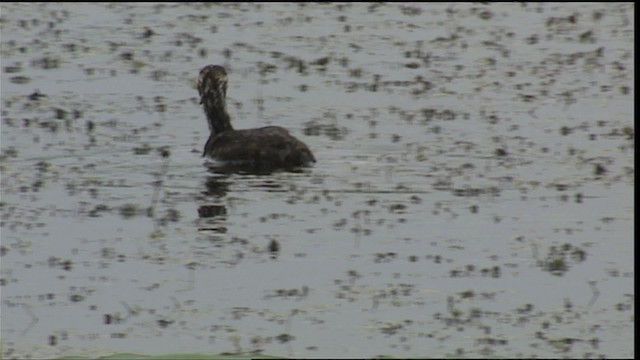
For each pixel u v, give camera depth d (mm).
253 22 36031
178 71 31141
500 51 33156
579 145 25594
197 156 25047
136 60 32031
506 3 38719
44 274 18719
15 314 17359
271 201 22125
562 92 29500
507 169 24016
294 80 30422
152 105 28406
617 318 17312
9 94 29078
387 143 25750
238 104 28562
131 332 16766
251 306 17609
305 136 26219
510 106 28438
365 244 19938
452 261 19266
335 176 23641
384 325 17031
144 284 18359
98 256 19406
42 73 30781
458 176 23609
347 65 31719
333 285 18328
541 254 19531
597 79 30672
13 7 37281
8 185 22906
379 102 28641
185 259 19266
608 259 19359
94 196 22328
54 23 35594
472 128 26781
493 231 20562
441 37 34531
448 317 17312
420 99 28906
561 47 33625
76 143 25625
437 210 21594
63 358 15844
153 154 25125
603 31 35312
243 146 24453
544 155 25000
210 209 21656
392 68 31516
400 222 20953
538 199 22219
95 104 28391
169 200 22156
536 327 17016
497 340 16594
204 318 17234
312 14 37062
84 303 17734
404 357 16016
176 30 35062
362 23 36062
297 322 17109
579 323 17172
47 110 27875
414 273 18797
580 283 18469
